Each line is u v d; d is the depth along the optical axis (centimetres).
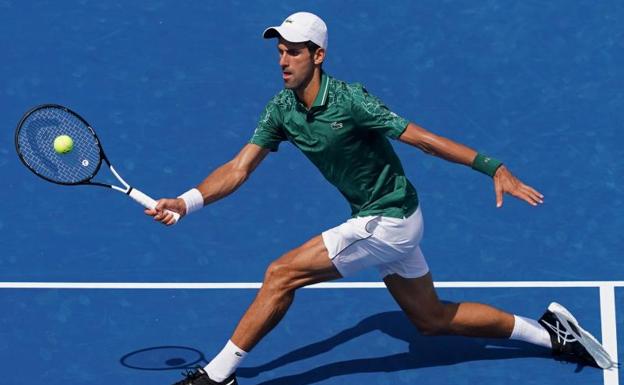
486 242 3753
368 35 4547
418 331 3253
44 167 3288
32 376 3269
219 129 4203
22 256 3738
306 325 3459
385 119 2858
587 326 3412
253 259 3719
